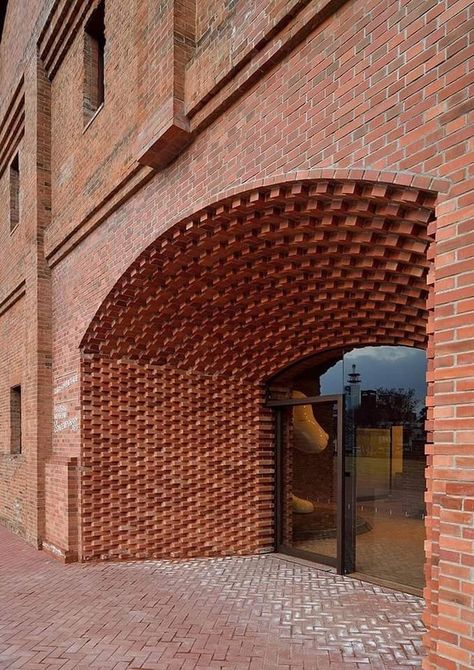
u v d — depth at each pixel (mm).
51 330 8680
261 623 4820
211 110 4730
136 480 7344
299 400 7328
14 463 10102
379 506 6293
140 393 7465
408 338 5832
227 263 5762
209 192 4844
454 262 2838
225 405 7871
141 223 6000
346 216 4074
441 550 2812
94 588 5926
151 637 4523
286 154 4008
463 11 2865
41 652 4254
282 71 4086
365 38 3430
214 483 7684
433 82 3002
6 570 6734
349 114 3508
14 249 10844
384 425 6297
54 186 8867
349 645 4336
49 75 9211
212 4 4871
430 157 3000
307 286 5777
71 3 8008
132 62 6250
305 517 7434
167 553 7391
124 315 6984
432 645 2957
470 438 2725
